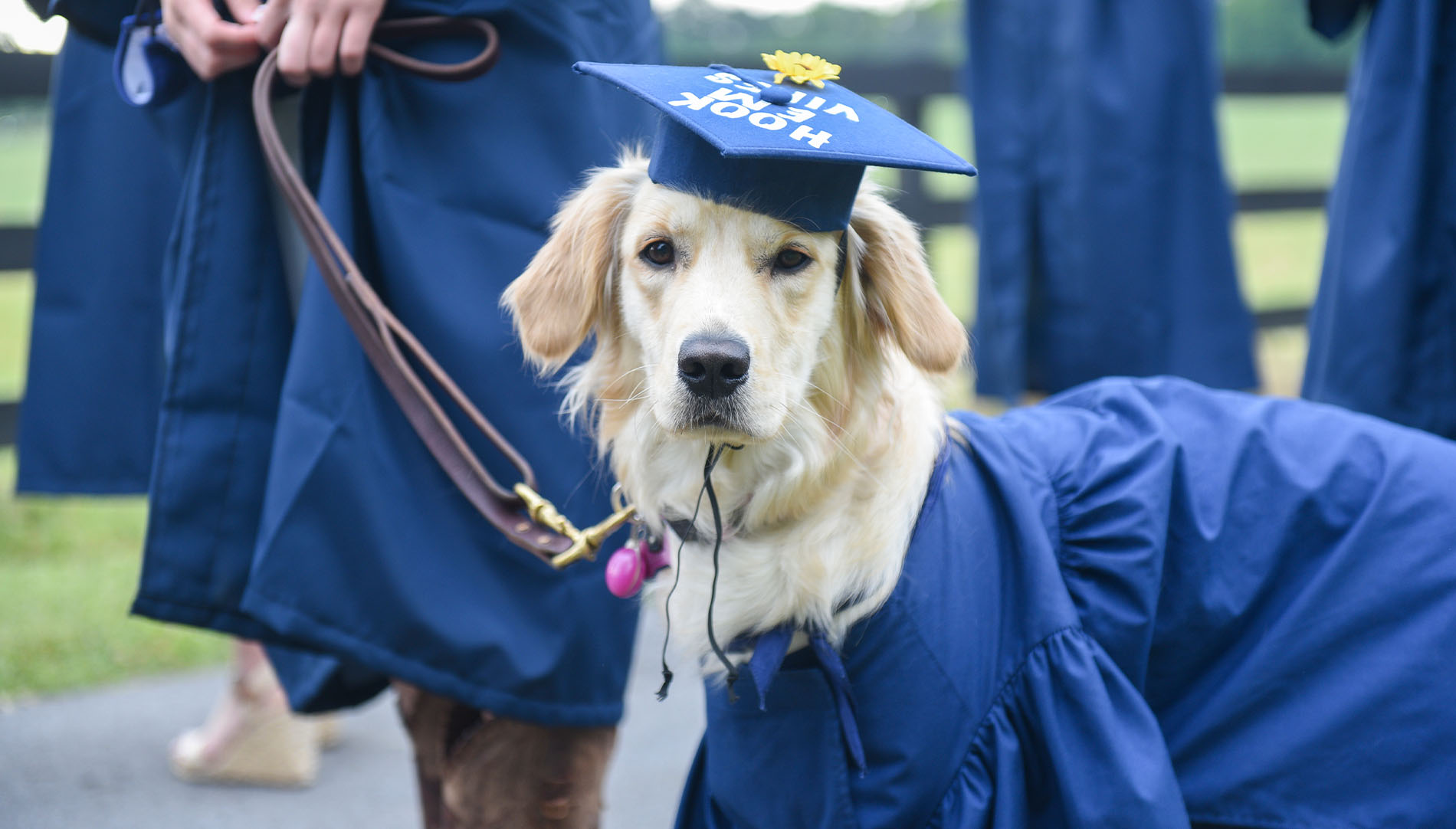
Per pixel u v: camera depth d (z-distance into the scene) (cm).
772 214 164
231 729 282
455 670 187
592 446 201
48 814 267
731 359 160
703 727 321
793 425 170
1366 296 265
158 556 192
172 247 201
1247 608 174
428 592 185
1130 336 389
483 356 191
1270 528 177
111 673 343
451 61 189
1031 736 165
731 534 174
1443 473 180
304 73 182
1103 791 156
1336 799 167
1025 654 165
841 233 175
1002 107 397
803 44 1026
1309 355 287
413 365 191
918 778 160
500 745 194
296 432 183
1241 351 395
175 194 275
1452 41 254
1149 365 391
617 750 307
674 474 179
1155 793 155
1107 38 380
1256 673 173
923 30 1258
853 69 618
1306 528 178
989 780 162
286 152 188
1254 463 183
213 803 276
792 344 169
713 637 163
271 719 281
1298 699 172
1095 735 158
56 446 278
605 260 186
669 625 182
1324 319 278
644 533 186
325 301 185
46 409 278
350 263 180
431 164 190
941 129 1373
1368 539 174
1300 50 1434
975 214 423
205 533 192
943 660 161
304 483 183
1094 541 173
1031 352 411
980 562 169
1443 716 167
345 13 180
